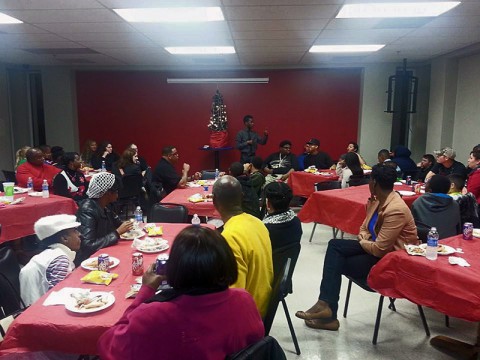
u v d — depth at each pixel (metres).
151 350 1.13
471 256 2.34
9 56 7.06
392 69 7.89
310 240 4.90
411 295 2.27
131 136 8.55
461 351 2.50
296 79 8.23
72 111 8.42
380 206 2.71
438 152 5.36
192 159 8.57
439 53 6.78
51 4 3.81
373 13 4.16
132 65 8.11
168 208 3.55
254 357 1.16
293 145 8.39
